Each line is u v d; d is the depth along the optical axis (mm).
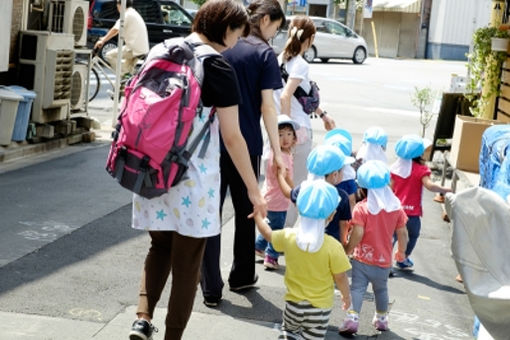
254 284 5594
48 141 10148
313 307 4254
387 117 16078
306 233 4184
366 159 6289
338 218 5047
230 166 5195
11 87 9578
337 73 26297
